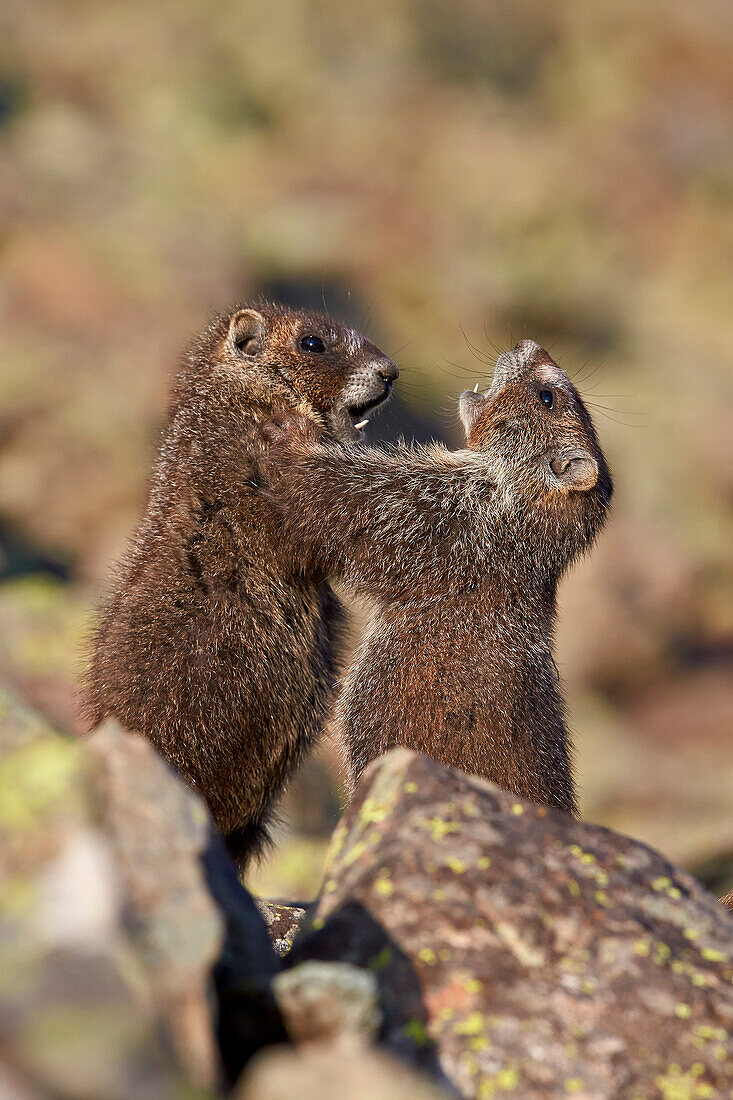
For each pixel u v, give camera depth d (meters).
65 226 41.22
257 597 11.09
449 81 65.25
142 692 10.39
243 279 43.31
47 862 5.54
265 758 11.09
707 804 31.55
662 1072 5.85
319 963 6.17
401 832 6.78
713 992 6.19
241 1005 5.65
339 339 12.59
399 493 11.78
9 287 37.62
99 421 34.69
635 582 41.56
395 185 54.66
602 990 6.13
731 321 56.41
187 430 11.77
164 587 10.79
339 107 59.69
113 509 33.97
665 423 48.44
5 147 46.50
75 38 57.00
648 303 55.38
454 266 50.97
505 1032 5.93
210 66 58.84
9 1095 4.12
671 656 41.00
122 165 48.84
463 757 10.69
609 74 68.44
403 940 6.27
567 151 61.75
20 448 33.94
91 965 4.84
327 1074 4.81
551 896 6.50
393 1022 5.98
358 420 13.08
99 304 38.09
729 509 45.66
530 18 69.62
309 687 11.52
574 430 12.47
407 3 66.00
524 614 11.65
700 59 70.19
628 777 32.38
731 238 60.03
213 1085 5.04
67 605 22.17
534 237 55.06
